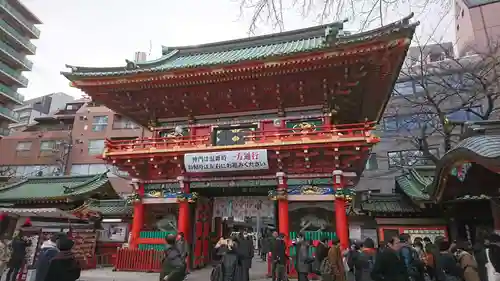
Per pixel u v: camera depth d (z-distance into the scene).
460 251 10.30
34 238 14.20
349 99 19.59
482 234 9.07
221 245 12.55
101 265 22.16
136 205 20.44
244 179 19.14
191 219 20.09
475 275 8.83
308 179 18.25
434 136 34.47
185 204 19.42
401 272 7.96
